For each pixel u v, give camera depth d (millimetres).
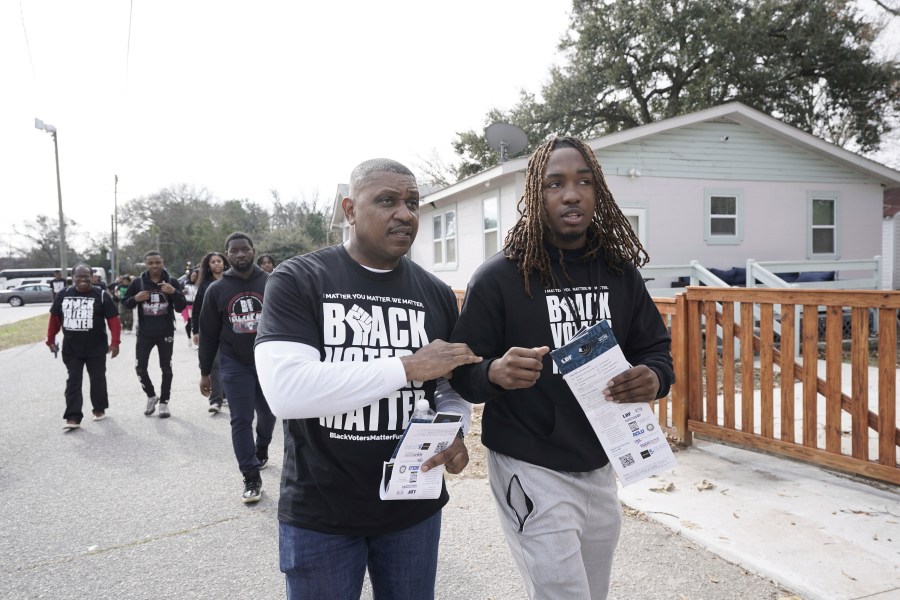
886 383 3668
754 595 2750
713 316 4691
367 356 1653
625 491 3965
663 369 1857
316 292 1646
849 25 21641
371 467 1632
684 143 12578
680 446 4902
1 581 3072
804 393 4113
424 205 17125
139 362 6793
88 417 6863
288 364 1513
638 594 2768
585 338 1712
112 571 3162
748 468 4344
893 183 14000
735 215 12992
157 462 5082
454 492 4152
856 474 4129
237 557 3307
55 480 4648
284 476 1706
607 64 24391
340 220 28953
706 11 21953
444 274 16359
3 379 9820
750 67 22047
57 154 27547
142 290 6801
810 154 13469
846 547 3117
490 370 1636
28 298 42344
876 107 22531
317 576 1623
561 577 1734
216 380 6969
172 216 66125
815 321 4039
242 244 4332
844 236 13812
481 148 27312
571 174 1812
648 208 12398
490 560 3189
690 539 3299
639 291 2006
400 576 1722
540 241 1835
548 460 1789
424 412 1606
